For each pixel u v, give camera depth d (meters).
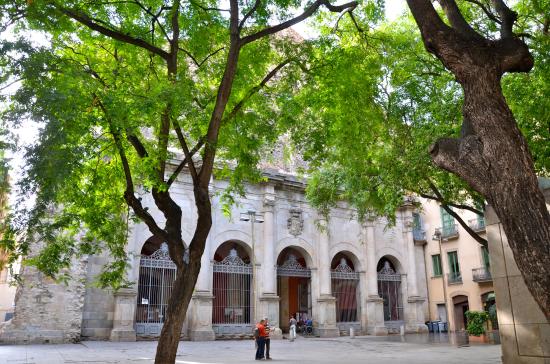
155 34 12.10
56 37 10.30
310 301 32.22
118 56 11.77
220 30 12.14
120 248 11.05
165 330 8.34
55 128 7.12
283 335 30.89
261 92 12.79
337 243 34.00
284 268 31.45
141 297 25.55
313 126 13.21
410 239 38.06
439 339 27.47
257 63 12.19
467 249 36.59
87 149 8.11
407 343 24.59
